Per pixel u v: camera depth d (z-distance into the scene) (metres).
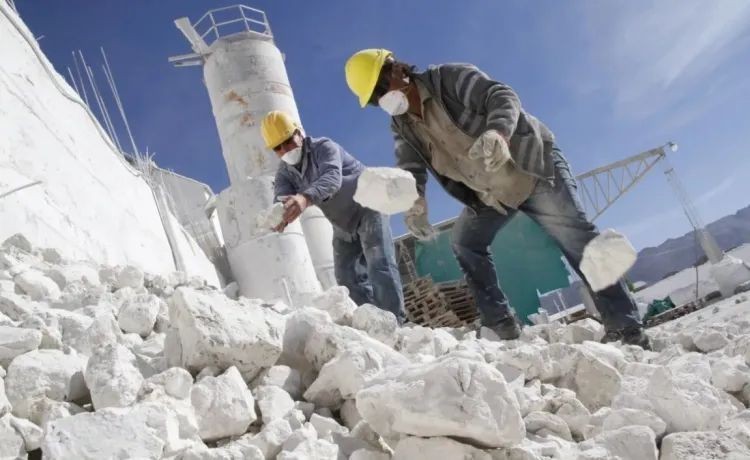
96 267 4.68
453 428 1.29
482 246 4.04
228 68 11.30
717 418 1.64
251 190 10.35
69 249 5.43
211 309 2.02
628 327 3.45
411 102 3.36
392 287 4.23
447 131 3.37
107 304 3.10
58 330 2.37
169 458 1.36
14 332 1.99
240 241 10.30
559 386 2.26
